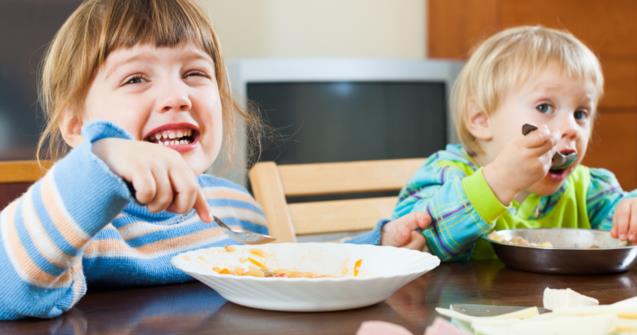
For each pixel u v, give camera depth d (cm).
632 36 279
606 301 78
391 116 253
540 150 104
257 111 206
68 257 68
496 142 148
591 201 149
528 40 146
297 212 135
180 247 106
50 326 67
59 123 104
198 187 68
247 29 281
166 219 107
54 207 67
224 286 69
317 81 242
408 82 254
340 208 138
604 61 276
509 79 143
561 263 93
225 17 279
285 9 285
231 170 212
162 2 101
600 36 275
